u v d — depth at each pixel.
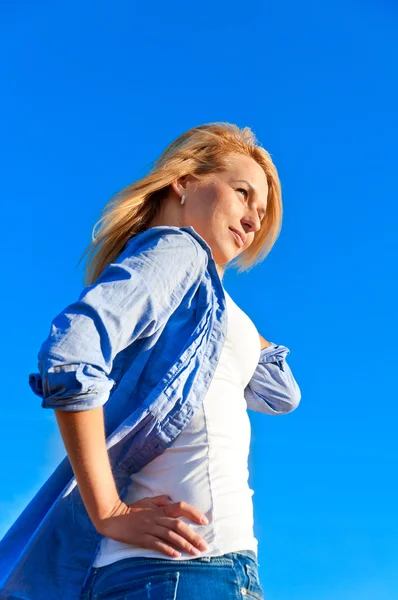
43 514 1.83
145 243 1.88
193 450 1.78
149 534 1.63
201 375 1.84
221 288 1.97
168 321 1.88
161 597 1.58
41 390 1.64
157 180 2.20
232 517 1.71
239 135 2.43
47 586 1.75
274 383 2.38
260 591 1.70
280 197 2.61
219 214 2.15
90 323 1.62
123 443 1.78
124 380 1.83
